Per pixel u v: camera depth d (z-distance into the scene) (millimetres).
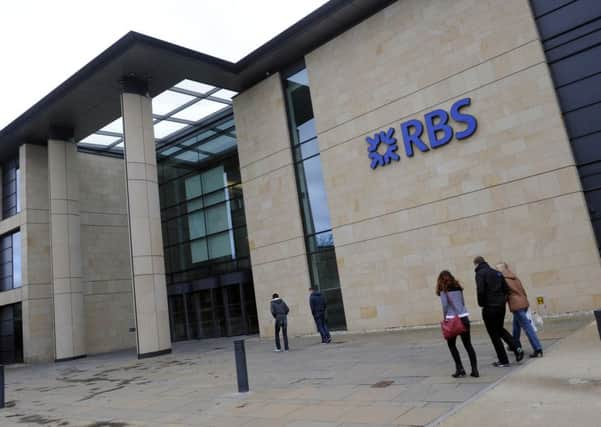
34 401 10734
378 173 16125
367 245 16234
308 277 18062
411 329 14766
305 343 15352
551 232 12539
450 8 14805
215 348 17875
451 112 14516
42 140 25656
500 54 13703
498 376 6723
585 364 6625
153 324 17547
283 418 6184
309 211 18406
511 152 13320
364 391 7027
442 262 14453
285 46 18516
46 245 25203
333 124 17516
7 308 26359
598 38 12336
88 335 25812
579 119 12492
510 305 7836
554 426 4441
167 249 26688
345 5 16531
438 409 5543
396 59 15969
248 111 20672
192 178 25797
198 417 6902
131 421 7270
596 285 11797
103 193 28469
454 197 14328
